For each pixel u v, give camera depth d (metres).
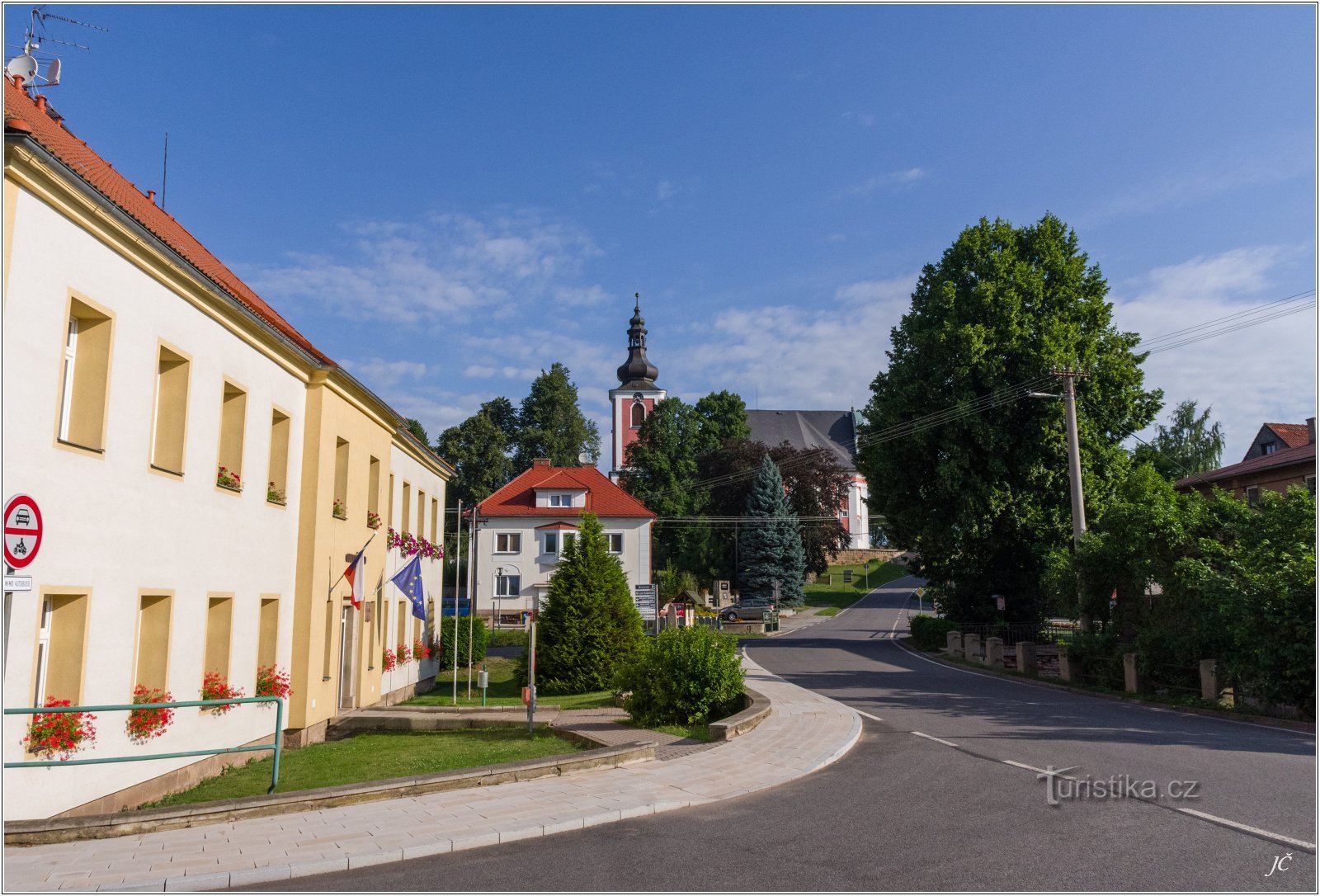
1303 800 8.95
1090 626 23.61
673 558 75.00
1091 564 22.62
